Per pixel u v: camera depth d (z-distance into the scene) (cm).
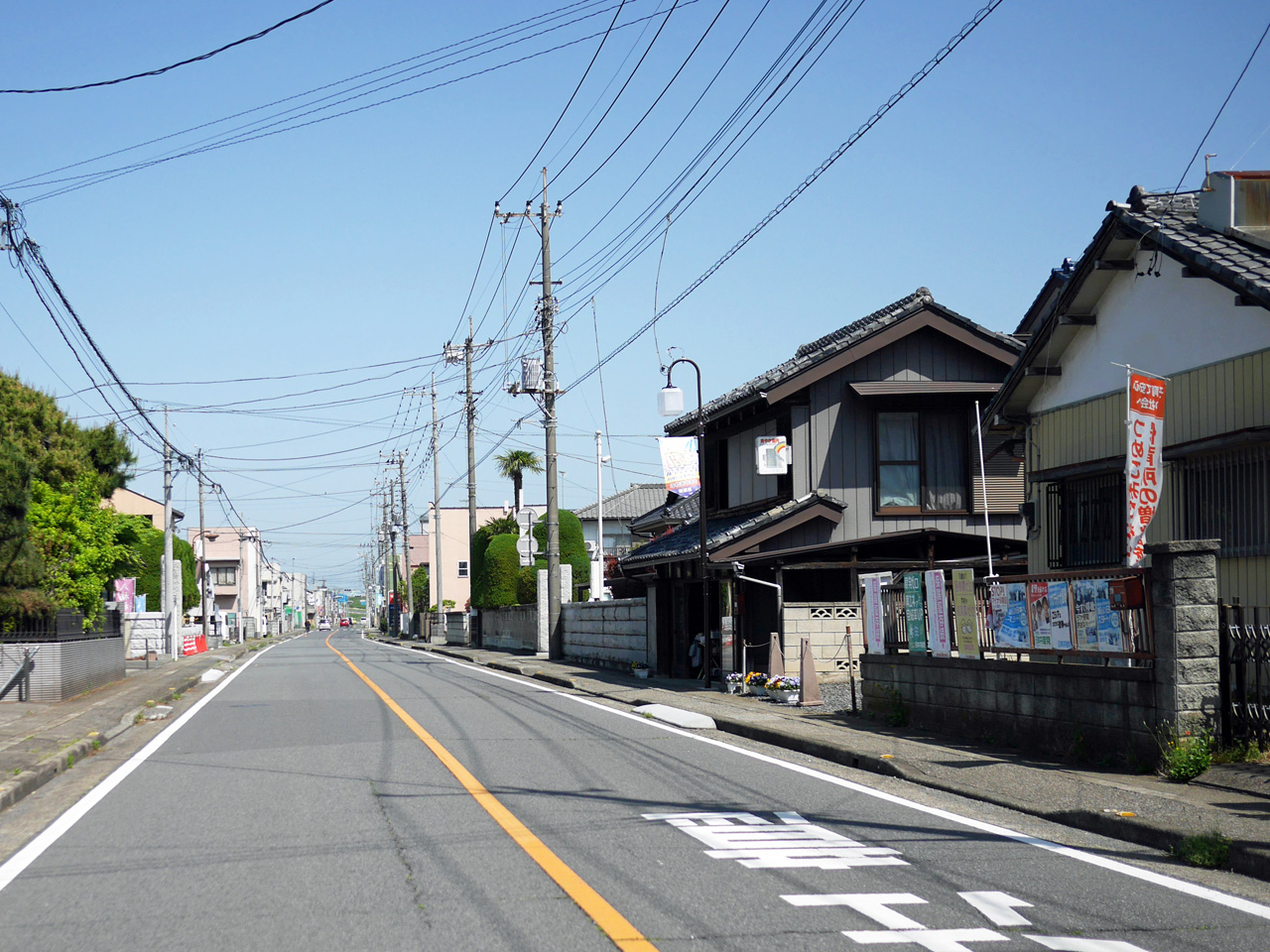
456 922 545
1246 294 1063
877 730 1305
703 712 1516
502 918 551
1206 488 1170
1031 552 1541
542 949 502
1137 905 578
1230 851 666
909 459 2119
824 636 1850
